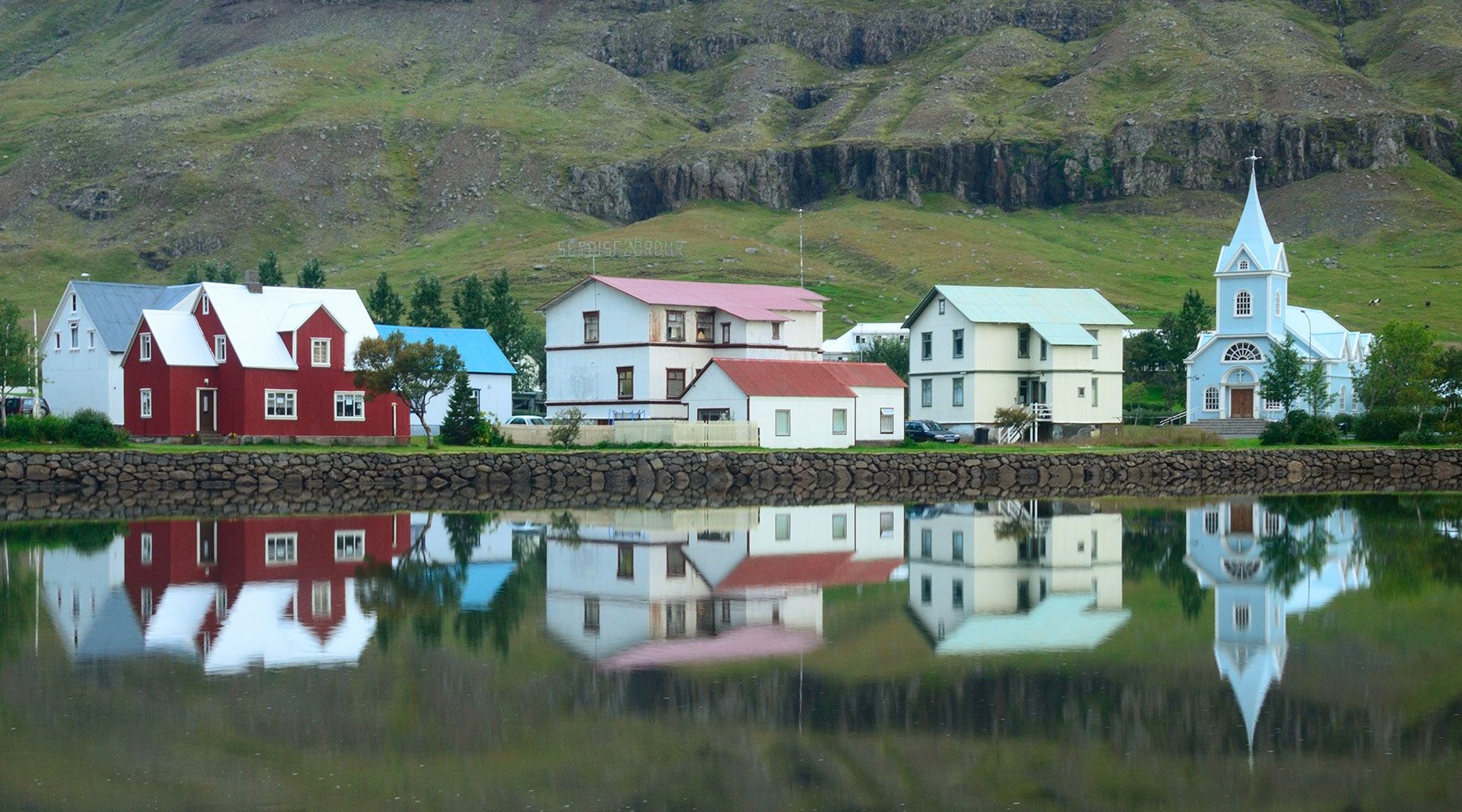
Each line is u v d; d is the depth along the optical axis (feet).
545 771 369.91
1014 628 545.03
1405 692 452.76
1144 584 649.61
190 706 425.69
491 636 522.88
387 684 451.94
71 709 422.00
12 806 341.00
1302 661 493.36
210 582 636.89
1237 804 352.69
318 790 354.13
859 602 597.52
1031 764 379.35
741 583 644.27
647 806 345.92
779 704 433.07
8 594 601.62
